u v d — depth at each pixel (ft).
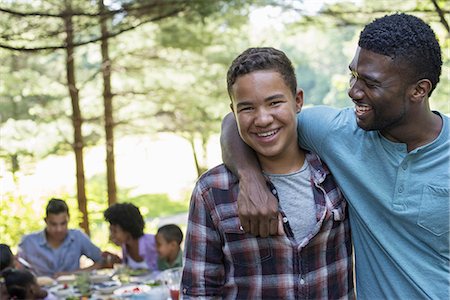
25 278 11.41
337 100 66.08
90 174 50.08
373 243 5.20
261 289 5.27
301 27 22.68
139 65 27.94
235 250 5.30
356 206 5.20
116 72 28.37
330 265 5.34
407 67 4.64
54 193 27.09
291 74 5.16
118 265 14.73
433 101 22.84
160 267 13.96
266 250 5.24
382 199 5.01
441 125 4.94
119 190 52.39
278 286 5.25
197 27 25.17
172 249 13.64
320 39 74.28
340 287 5.41
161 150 59.72
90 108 31.09
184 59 27.94
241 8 20.77
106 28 20.36
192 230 5.43
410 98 4.75
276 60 5.08
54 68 28.86
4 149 30.50
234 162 5.34
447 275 4.90
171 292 10.85
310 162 5.43
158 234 13.62
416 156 4.90
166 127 29.68
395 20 4.73
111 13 14.53
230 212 5.29
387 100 4.70
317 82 80.12
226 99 28.07
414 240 4.99
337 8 18.45
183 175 57.47
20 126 30.30
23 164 31.65
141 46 28.35
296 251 5.24
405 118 4.80
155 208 49.06
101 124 28.32
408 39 4.63
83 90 31.17
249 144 5.19
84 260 22.91
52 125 30.94
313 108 5.58
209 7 17.03
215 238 5.37
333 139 5.25
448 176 4.81
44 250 15.28
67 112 30.45
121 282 13.37
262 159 5.35
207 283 5.39
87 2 17.21
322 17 19.17
